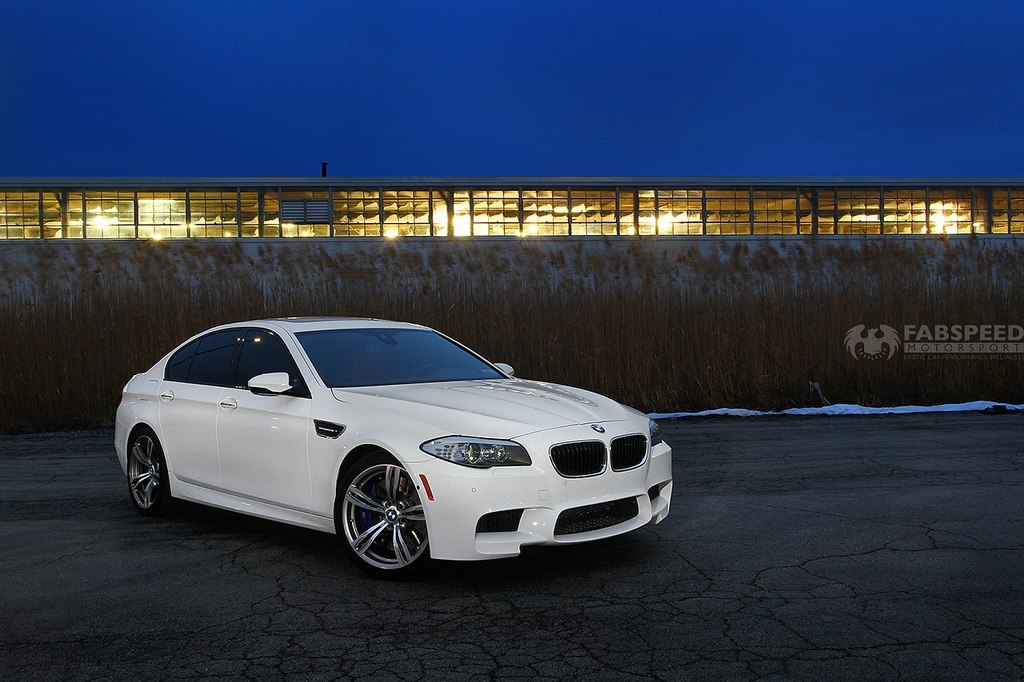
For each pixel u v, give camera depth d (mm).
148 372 6516
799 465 7895
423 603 4098
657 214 32781
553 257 15867
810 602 4016
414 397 4758
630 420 4805
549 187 32406
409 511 4387
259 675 3248
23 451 9766
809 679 3135
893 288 13469
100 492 7160
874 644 3475
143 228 31438
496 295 13844
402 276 14805
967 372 12688
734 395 12523
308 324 5770
